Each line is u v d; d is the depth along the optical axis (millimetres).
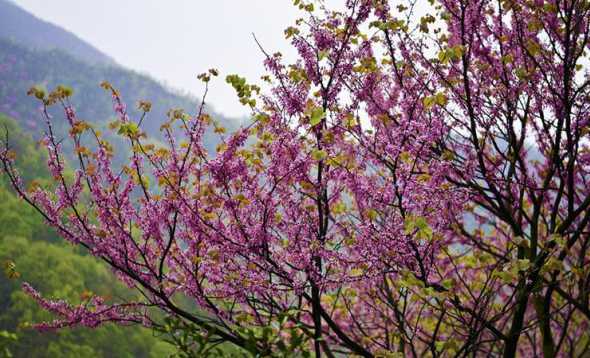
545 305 5086
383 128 4684
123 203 4230
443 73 4855
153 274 4273
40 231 63375
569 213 4754
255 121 4059
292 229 4145
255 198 4102
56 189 4156
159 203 4215
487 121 4637
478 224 6078
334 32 4355
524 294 4098
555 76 4723
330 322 4379
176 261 4324
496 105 4680
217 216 4320
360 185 4094
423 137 4012
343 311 6180
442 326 6355
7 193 62969
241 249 4129
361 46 4348
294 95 4125
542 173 5730
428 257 4164
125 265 4344
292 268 4168
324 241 4219
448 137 4777
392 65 4969
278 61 4180
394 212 4176
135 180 4297
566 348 7273
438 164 4023
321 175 4172
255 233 4066
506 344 4559
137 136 4148
